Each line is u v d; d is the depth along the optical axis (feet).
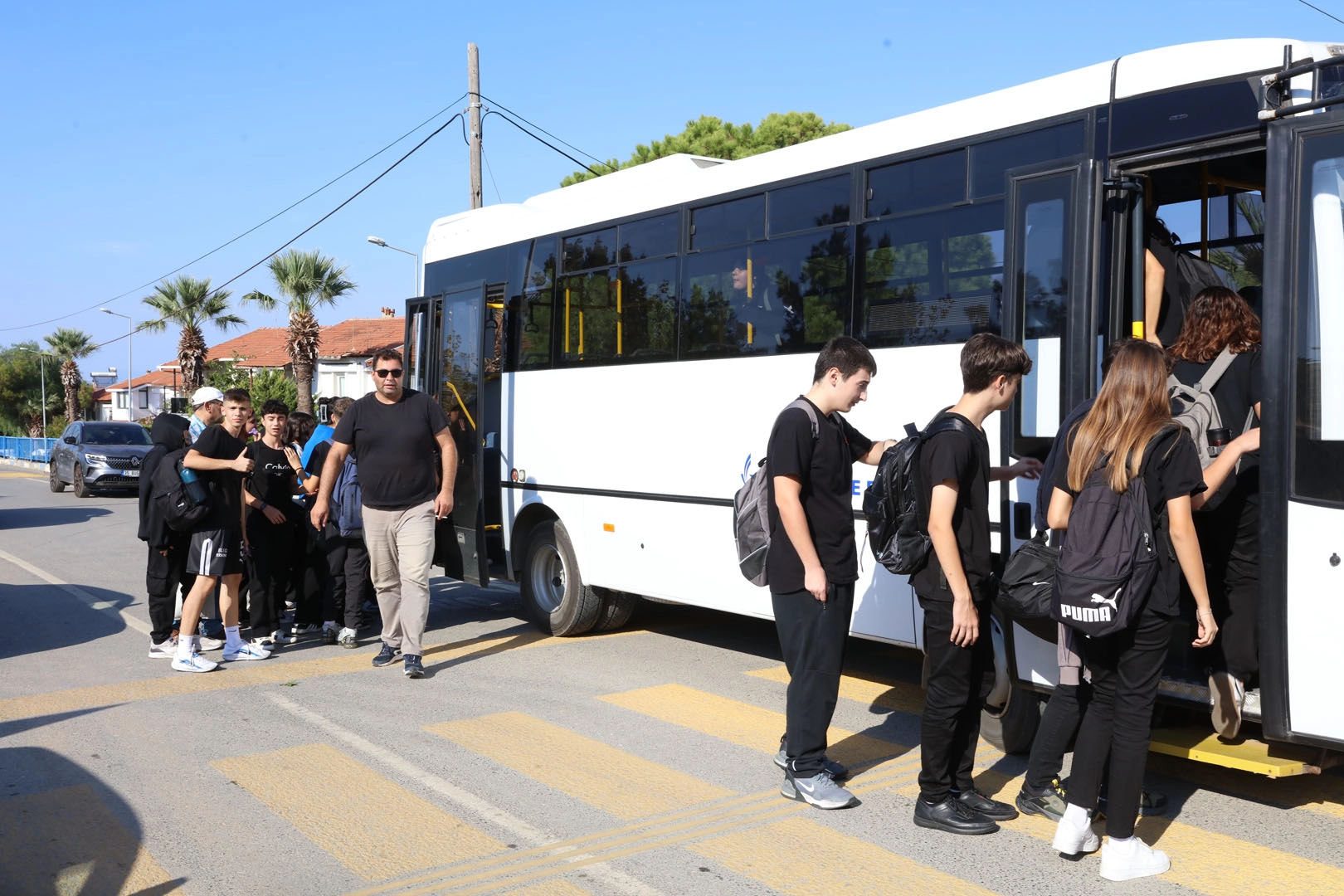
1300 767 14.75
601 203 28.12
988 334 14.82
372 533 25.25
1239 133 15.79
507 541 31.35
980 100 19.33
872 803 16.48
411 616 24.99
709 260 24.71
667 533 25.64
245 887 13.66
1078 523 13.32
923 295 19.99
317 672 25.39
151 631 27.58
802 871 13.99
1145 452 13.04
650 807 16.35
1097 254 16.96
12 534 57.16
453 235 34.30
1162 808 15.99
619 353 27.22
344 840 15.12
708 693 23.27
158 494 25.72
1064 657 14.88
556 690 23.52
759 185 23.52
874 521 15.12
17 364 276.00
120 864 14.35
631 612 29.81
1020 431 17.88
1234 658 15.48
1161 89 16.66
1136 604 12.92
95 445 84.43
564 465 29.04
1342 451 14.08
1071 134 17.78
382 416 25.07
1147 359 13.33
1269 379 14.61
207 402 26.30
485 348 32.14
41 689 23.72
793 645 16.14
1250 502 15.40
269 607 28.43
